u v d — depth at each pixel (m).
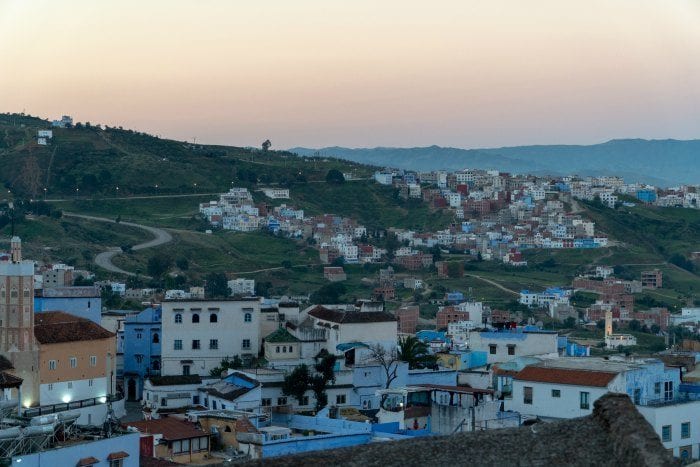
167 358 155.88
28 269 131.88
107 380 141.75
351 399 139.88
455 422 106.81
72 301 160.38
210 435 109.75
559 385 95.94
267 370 138.00
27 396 130.50
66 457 82.19
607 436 45.16
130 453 88.75
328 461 45.47
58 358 134.75
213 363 156.38
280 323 161.25
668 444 89.19
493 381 124.31
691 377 108.00
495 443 46.16
